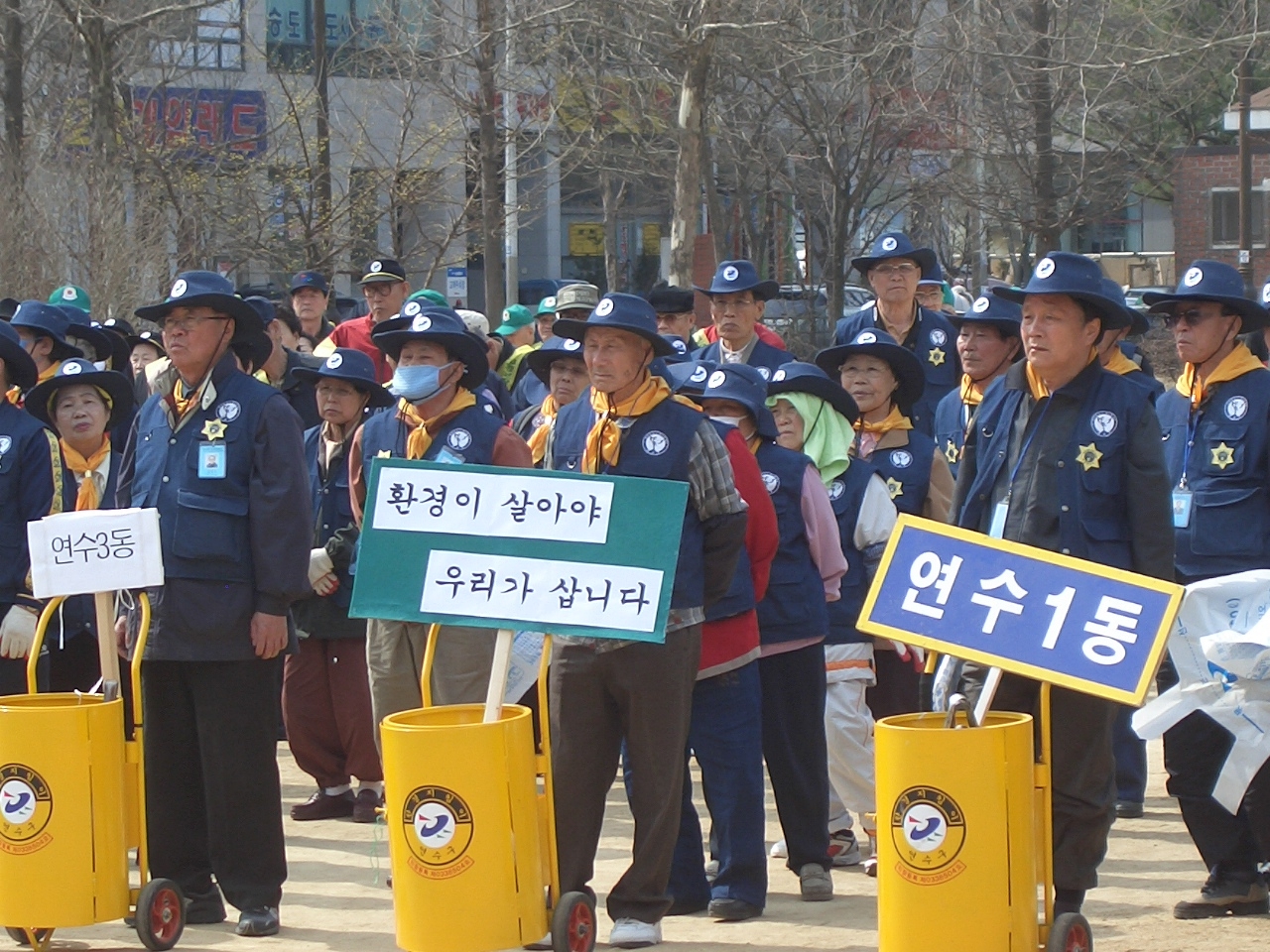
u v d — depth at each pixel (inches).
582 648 325.4
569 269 2517.2
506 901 296.5
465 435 388.5
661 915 335.6
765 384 391.2
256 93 1545.3
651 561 306.7
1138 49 1226.0
